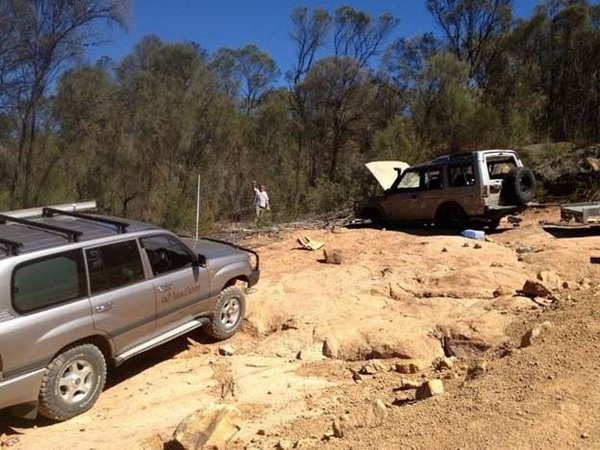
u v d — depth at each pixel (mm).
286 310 8922
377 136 29297
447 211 14711
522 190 13961
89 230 6895
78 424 6023
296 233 16031
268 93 41969
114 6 19656
